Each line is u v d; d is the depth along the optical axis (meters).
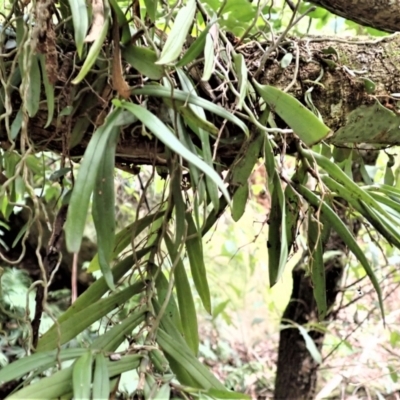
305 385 1.27
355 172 0.99
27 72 0.41
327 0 0.64
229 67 0.51
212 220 0.56
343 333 1.61
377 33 0.94
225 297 2.13
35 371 0.43
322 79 0.59
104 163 0.42
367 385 1.42
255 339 2.31
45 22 0.40
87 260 1.91
